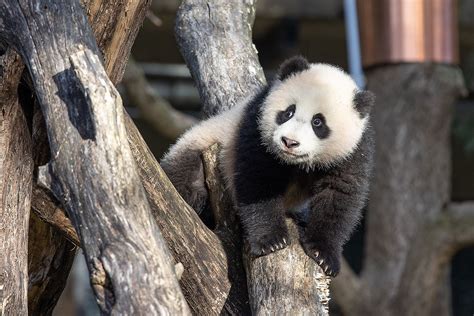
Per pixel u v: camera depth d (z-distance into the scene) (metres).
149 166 9.04
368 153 10.93
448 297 20.22
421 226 19.70
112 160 7.46
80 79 7.57
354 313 19.70
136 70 18.80
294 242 9.91
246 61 12.26
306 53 26.73
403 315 19.56
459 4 25.59
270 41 25.77
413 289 19.56
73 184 7.55
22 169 9.12
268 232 9.76
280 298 8.91
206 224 11.10
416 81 19.45
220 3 12.88
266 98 10.83
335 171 10.62
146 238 7.25
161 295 6.88
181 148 11.44
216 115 11.57
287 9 24.88
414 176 19.78
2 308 8.74
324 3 25.16
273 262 9.44
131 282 6.88
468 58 26.30
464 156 27.53
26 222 9.12
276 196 10.27
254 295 9.20
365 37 19.30
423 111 19.58
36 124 9.16
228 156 10.69
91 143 7.57
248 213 10.08
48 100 7.99
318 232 10.13
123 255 7.02
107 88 7.61
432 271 19.61
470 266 27.78
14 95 8.95
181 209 9.41
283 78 10.91
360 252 27.02
